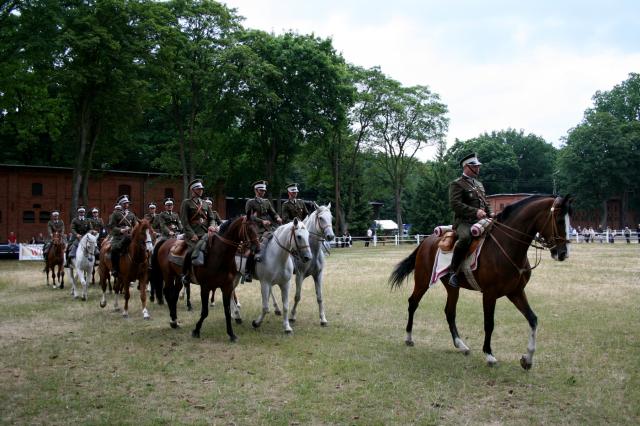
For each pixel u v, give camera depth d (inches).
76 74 1175.6
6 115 1409.9
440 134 2237.9
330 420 241.1
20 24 1157.1
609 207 3206.2
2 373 316.2
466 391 278.4
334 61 1862.7
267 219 490.0
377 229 2810.0
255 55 1542.8
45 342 396.5
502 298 581.6
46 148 2014.0
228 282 398.3
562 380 295.0
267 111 1640.0
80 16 1213.1
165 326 458.3
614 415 245.3
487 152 3580.2
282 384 292.2
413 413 248.8
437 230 373.4
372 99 2070.6
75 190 1328.7
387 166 2314.2
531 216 309.1
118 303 591.8
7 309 552.4
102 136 1582.2
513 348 366.9
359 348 370.9
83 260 623.2
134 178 1980.8
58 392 280.7
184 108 1788.9
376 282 773.3
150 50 1355.8
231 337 395.9
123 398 270.8
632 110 3137.3
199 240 410.0
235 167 1940.2
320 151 2091.5
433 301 577.0
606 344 374.3
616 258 1171.3
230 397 271.9
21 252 1373.0
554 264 1019.9
